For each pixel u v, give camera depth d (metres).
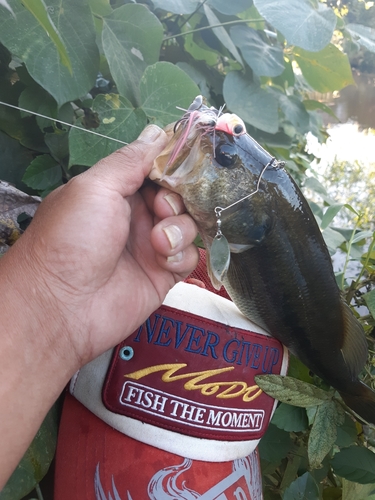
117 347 0.20
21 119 0.28
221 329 0.21
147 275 0.20
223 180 0.19
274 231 0.21
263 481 0.30
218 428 0.21
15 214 0.24
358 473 0.26
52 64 0.24
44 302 0.16
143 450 0.19
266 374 0.23
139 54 0.29
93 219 0.17
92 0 0.27
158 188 0.20
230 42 0.35
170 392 0.20
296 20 0.32
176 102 0.29
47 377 0.16
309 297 0.24
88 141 0.25
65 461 0.20
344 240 0.38
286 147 0.45
